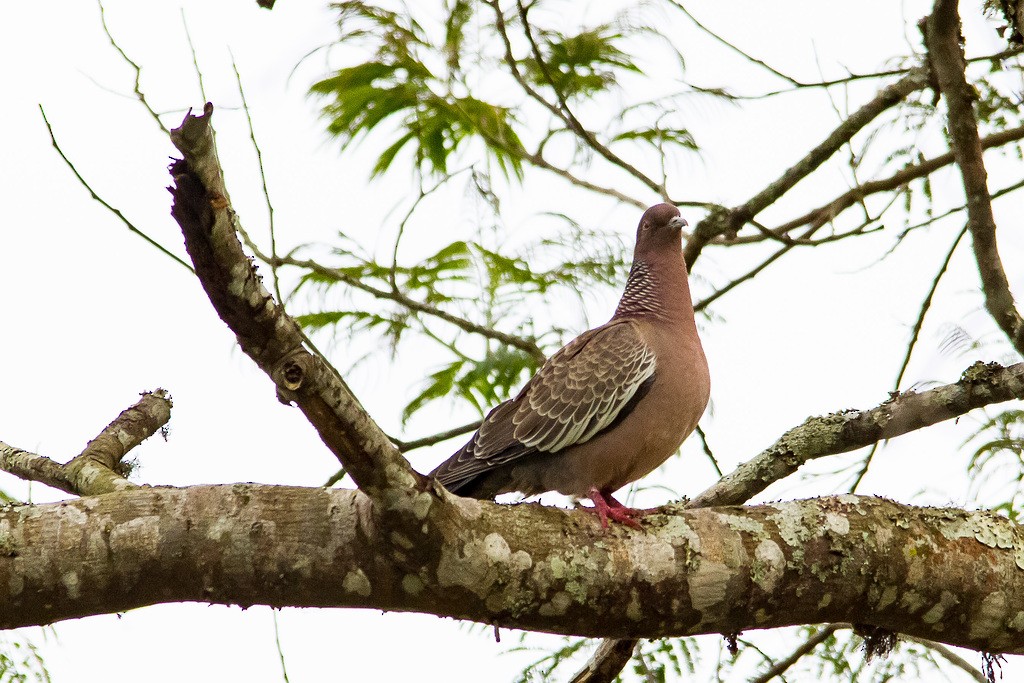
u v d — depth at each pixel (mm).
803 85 11828
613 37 11984
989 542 7871
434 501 6629
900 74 11719
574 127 11914
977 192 9516
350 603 7031
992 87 11562
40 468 9727
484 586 7031
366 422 6035
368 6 11695
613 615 7352
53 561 6598
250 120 9797
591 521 7438
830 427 10141
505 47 11531
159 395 10773
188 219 5082
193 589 6828
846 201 12000
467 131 12648
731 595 7453
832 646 10203
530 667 10281
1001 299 9516
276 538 6793
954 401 9531
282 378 5617
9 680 9039
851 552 7570
